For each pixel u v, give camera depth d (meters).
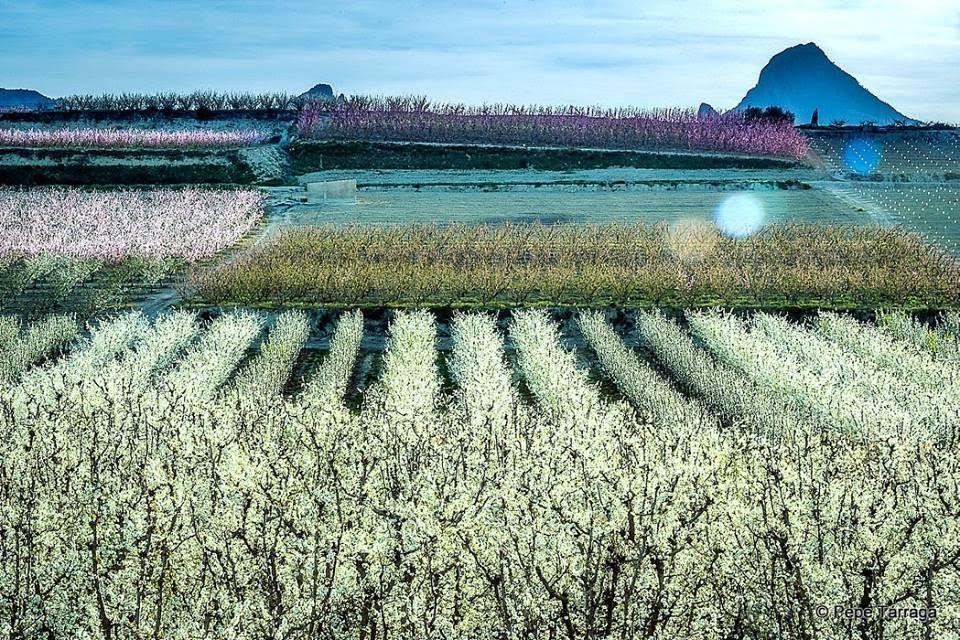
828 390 23.41
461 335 33.38
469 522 12.12
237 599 11.67
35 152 85.81
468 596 11.64
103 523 13.14
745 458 15.48
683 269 44.16
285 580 11.63
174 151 89.75
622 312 37.84
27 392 21.62
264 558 12.06
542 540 11.97
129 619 11.63
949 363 28.44
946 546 12.37
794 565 11.90
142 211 64.31
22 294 41.84
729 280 41.34
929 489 14.09
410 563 11.80
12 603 11.59
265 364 29.55
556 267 44.47
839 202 73.19
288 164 91.38
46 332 33.62
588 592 11.34
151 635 11.30
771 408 23.03
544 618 11.42
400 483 14.43
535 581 11.60
